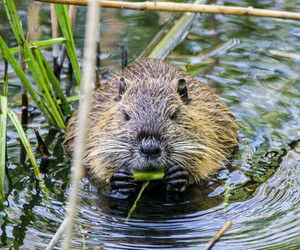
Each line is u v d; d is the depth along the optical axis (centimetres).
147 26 1439
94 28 540
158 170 888
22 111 1134
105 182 929
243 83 1229
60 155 1006
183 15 1430
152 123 861
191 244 757
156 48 1335
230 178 938
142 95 898
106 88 1047
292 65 1285
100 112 999
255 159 994
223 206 855
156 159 853
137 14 1482
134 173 884
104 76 1252
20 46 1016
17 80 1229
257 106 1155
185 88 966
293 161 981
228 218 821
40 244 754
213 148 965
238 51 1341
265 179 930
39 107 1080
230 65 1289
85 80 551
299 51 1335
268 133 1074
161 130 857
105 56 1320
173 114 889
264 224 801
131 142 862
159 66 1062
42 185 909
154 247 749
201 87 1055
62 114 1099
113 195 890
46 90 1057
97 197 882
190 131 907
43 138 1060
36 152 1009
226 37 1396
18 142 1038
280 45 1362
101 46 1353
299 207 842
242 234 777
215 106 1039
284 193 885
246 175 945
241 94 1191
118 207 855
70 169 963
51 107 1069
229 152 1020
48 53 1316
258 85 1221
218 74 1255
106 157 912
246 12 994
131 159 867
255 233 778
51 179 929
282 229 786
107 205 859
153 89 907
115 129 896
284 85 1220
